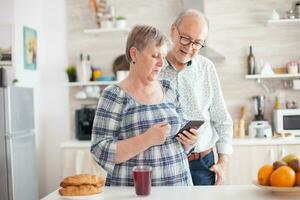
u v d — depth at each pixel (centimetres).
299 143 345
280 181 131
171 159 153
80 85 423
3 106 321
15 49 379
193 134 154
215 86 208
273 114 396
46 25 432
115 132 153
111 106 152
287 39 400
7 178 323
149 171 134
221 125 211
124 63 417
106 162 145
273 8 400
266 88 404
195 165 204
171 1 414
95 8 412
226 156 210
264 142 347
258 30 402
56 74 432
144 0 420
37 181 379
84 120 390
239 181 351
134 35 149
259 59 402
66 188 130
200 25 187
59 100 432
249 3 402
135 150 143
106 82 403
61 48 432
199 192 138
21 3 393
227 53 406
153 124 152
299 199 127
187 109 204
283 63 401
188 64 203
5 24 381
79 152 373
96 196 129
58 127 432
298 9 382
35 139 391
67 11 430
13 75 378
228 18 405
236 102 407
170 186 149
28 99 363
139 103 154
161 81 168
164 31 416
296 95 402
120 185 150
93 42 427
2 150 322
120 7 423
